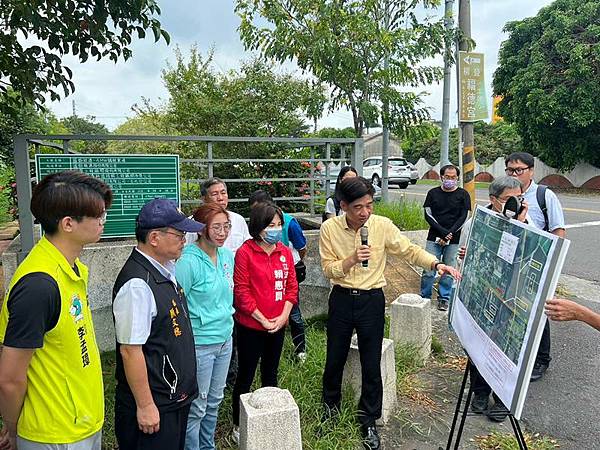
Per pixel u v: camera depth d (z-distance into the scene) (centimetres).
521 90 1866
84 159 428
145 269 202
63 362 170
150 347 200
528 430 324
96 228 177
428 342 426
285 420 245
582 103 1691
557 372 404
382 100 815
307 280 492
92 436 183
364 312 291
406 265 690
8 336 158
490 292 226
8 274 409
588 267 745
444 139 833
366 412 300
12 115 428
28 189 417
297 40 785
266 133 899
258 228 296
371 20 783
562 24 1736
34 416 168
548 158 2034
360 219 277
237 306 298
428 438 314
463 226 534
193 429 259
